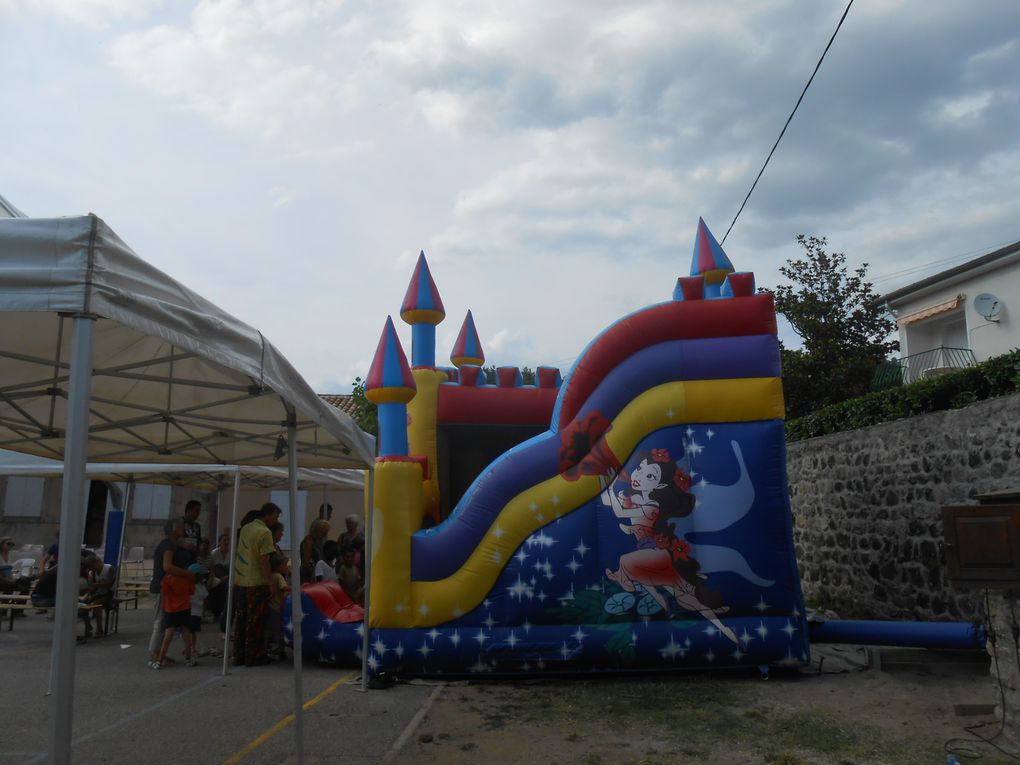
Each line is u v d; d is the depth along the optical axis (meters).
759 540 7.24
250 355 3.85
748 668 7.30
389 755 4.99
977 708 5.71
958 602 8.34
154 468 9.07
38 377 4.48
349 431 5.44
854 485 10.91
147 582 15.20
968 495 8.31
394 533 7.46
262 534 8.29
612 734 5.44
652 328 7.71
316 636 7.82
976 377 8.69
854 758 4.81
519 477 7.50
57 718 2.62
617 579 7.24
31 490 19.56
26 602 12.87
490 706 6.29
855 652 8.26
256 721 5.85
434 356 10.56
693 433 7.49
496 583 7.32
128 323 2.98
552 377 10.98
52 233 2.82
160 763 4.83
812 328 22.06
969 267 19.09
